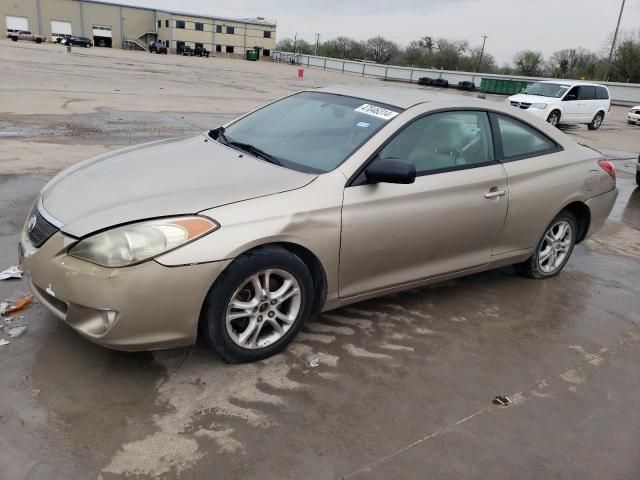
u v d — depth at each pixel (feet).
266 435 8.31
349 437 8.45
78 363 9.55
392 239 11.05
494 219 12.91
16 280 12.37
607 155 44.52
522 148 13.82
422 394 9.71
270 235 9.25
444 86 179.42
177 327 8.85
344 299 11.05
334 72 227.20
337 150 11.10
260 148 11.92
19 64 89.61
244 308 9.55
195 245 8.63
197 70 132.46
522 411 9.52
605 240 20.35
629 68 194.29
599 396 10.23
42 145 27.84
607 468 8.38
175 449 7.86
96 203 9.25
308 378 9.81
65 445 7.73
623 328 13.14
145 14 287.07
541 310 13.61
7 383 8.87
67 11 265.34
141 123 38.19
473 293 14.21
